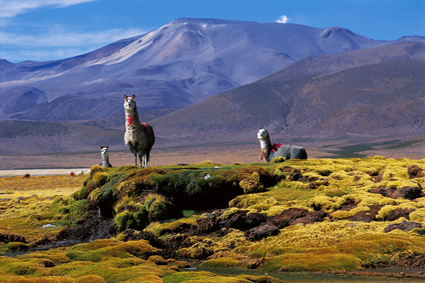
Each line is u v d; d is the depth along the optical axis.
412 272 13.23
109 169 28.11
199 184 22.78
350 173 24.41
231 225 18.89
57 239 21.38
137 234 19.08
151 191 22.95
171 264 15.72
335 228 17.20
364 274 13.10
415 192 20.70
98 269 13.69
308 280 12.73
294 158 28.09
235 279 12.10
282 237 17.02
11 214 27.58
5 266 14.20
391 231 16.41
